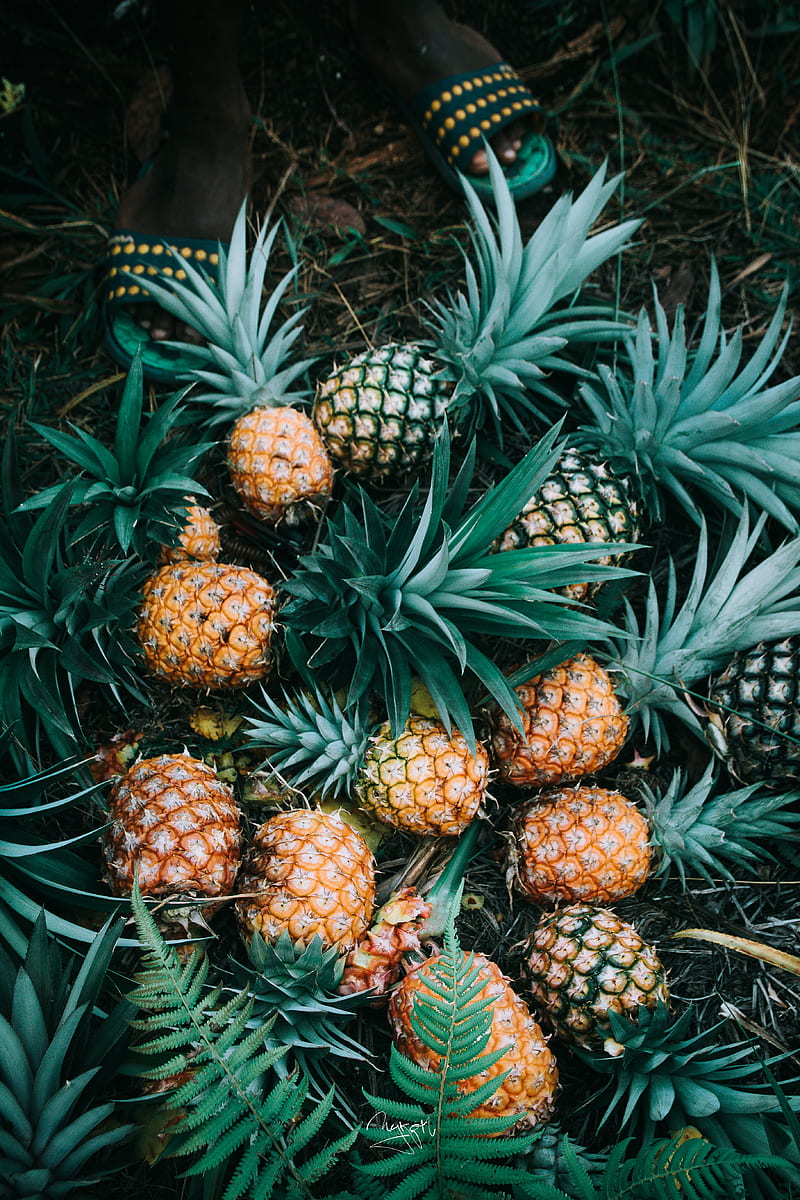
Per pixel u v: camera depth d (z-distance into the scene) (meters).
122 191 1.52
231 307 1.33
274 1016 1.06
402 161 1.56
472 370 1.31
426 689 1.27
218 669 1.24
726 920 1.30
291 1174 1.02
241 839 1.24
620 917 1.30
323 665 1.28
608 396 1.41
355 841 1.21
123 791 1.20
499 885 1.30
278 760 1.29
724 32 1.65
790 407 1.29
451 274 1.50
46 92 1.53
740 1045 1.23
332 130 1.56
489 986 1.16
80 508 1.31
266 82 1.55
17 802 1.16
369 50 1.50
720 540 1.39
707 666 1.31
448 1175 1.02
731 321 1.53
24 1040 1.05
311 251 1.51
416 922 1.22
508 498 1.14
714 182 1.60
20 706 1.21
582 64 1.63
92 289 1.47
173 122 1.40
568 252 1.30
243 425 1.31
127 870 1.17
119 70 1.54
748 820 1.28
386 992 1.20
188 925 1.16
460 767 1.21
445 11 1.58
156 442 1.22
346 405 1.31
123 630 1.25
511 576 1.16
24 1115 1.02
